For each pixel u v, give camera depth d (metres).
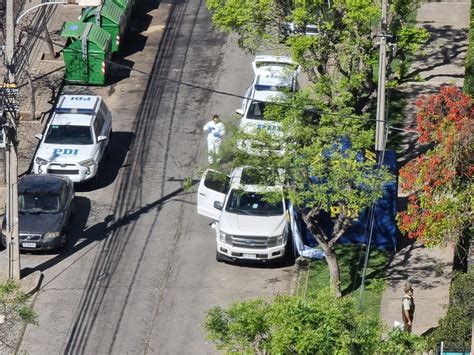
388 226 67.50
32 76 86.38
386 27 66.06
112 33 88.44
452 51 89.00
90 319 62.78
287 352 43.38
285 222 67.06
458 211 55.62
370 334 43.84
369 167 61.03
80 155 73.69
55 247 67.94
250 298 64.38
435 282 64.50
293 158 60.41
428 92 83.56
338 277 63.16
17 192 64.44
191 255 68.44
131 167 77.19
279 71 77.62
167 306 63.88
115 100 84.56
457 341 53.41
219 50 91.25
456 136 55.50
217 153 63.41
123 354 60.19
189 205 73.19
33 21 93.44
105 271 66.94
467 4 96.06
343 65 74.69
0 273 66.44
